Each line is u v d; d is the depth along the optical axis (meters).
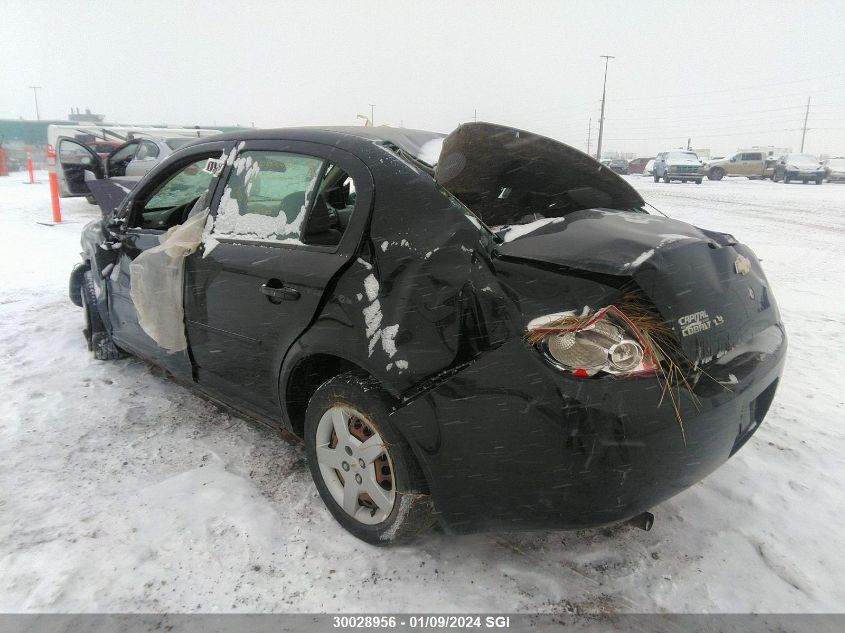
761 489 2.73
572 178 2.82
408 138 2.96
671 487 1.87
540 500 1.86
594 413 1.72
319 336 2.26
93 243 3.93
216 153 3.03
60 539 2.36
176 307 3.00
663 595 2.11
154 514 2.51
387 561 2.25
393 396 2.08
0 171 25.31
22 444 3.08
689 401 1.82
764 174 32.53
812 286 6.93
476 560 2.26
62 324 5.07
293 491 2.69
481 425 1.87
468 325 1.91
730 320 2.05
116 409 3.48
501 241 2.01
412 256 2.04
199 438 3.16
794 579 2.19
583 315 1.77
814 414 3.53
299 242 2.44
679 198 18.59
